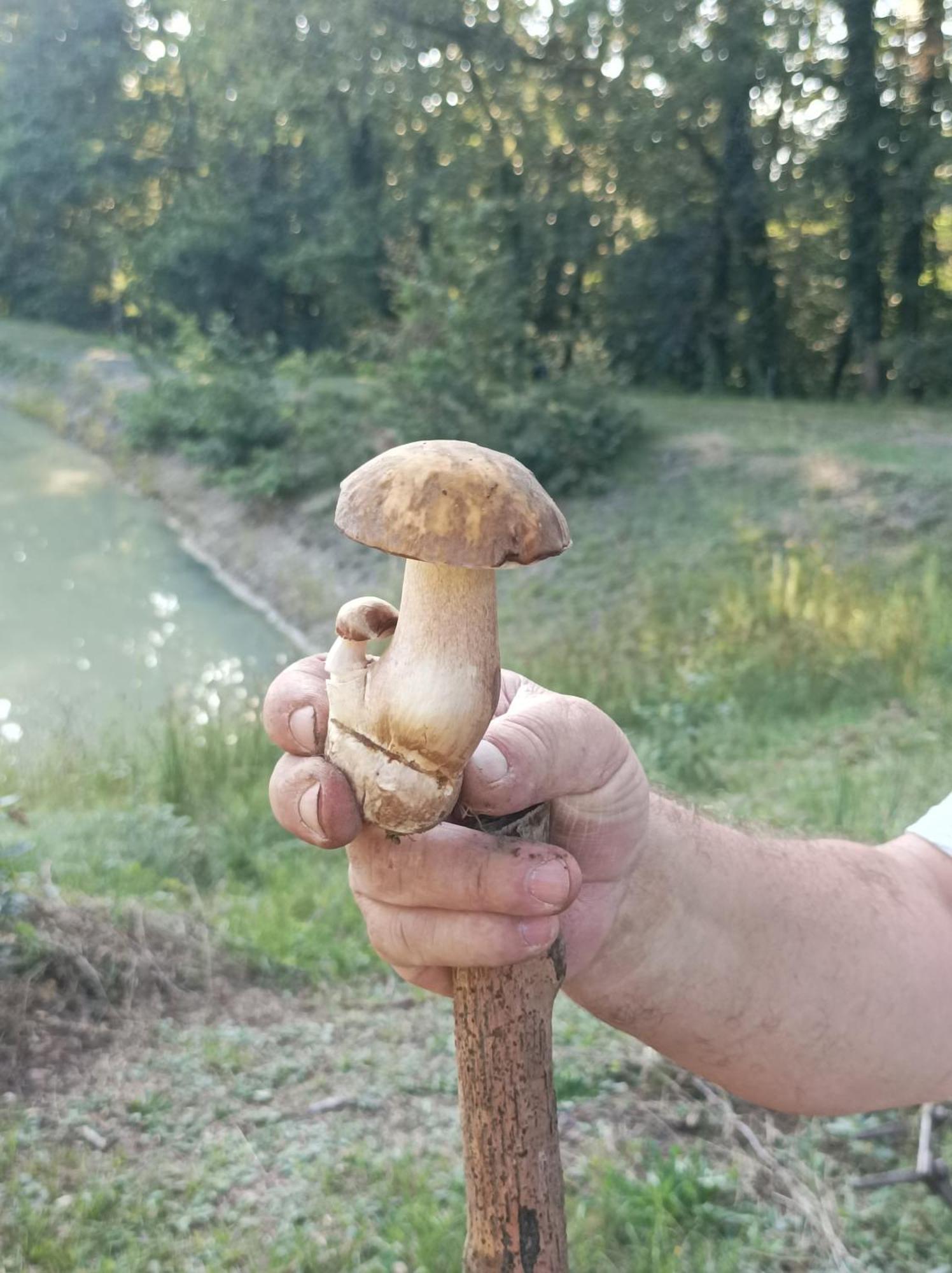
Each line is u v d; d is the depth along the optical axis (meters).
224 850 5.58
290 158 27.59
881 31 21.78
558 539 1.05
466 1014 1.16
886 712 6.88
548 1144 1.18
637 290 23.25
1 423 24.50
